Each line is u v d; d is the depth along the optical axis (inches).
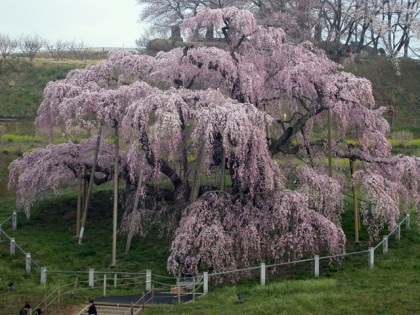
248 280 877.2
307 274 880.3
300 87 973.2
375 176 948.0
